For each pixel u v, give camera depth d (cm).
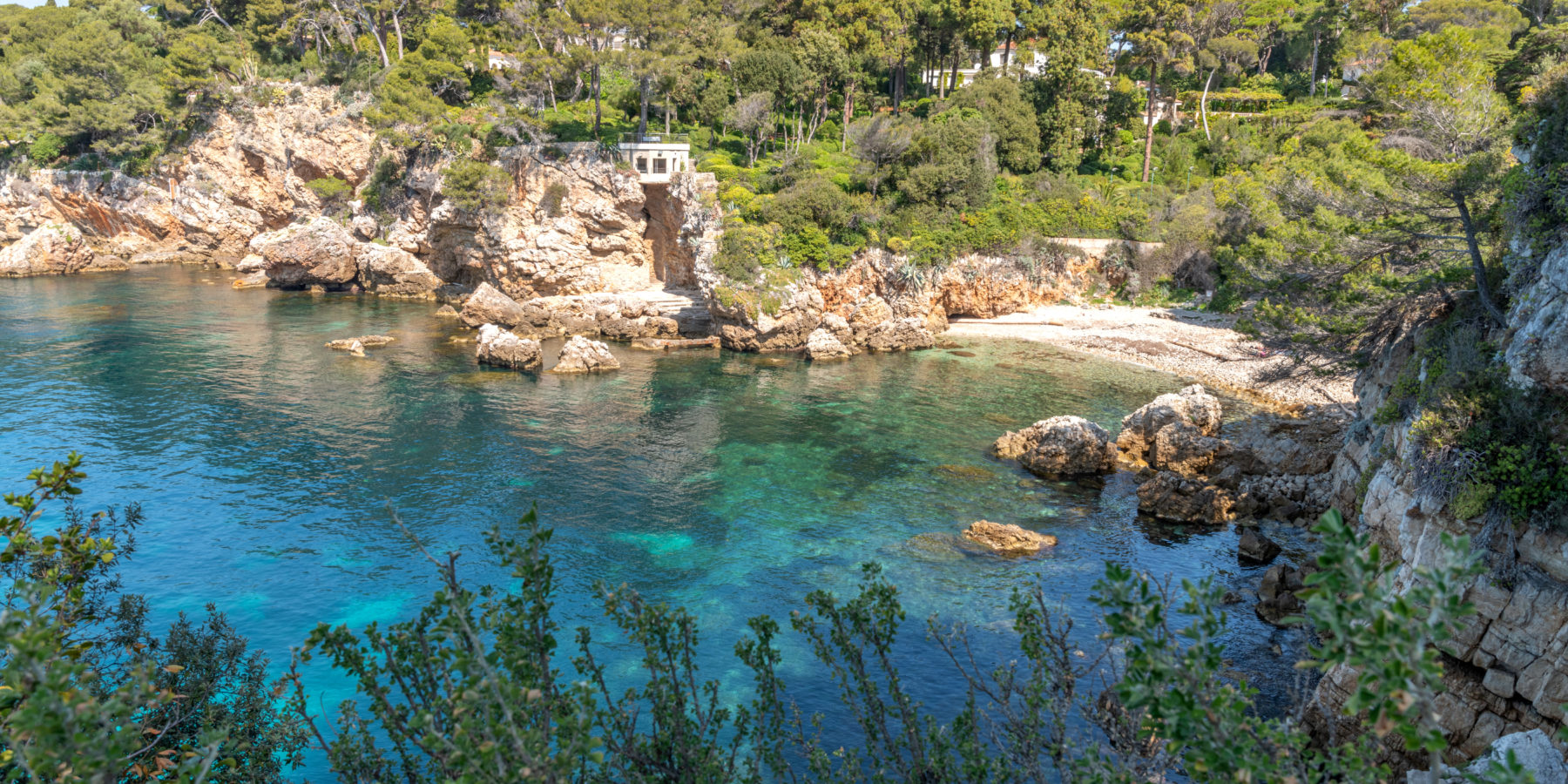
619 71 9838
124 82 13225
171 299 10025
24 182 13300
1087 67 11325
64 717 715
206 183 12594
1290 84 11581
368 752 1171
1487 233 3319
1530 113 2761
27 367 6800
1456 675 2109
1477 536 2064
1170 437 4934
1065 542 4047
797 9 11462
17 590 906
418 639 1172
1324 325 3741
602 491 4653
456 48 10638
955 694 2744
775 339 8200
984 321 9125
